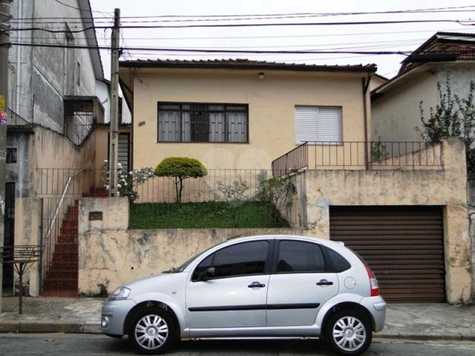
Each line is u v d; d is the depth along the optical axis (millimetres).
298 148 15227
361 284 7914
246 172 17734
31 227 12211
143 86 17547
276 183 14922
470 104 15891
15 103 17328
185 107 17828
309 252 8062
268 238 8133
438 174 12664
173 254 12125
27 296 12008
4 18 10484
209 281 7863
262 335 7762
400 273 12609
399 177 12594
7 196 12484
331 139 18234
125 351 8016
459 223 12570
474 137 15773
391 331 9812
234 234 12172
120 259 12070
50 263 13227
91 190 20812
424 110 16875
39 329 9703
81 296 11984
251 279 7848
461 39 16703
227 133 17938
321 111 18312
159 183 17250
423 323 10438
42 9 19094
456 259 12477
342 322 7797
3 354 7809
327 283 7852
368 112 18312
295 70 17484
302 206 12711
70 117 23156
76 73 25203
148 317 7777
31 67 17609
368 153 18047
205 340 8828
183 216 15203
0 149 10383
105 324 7941
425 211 12828
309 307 7781
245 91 18000
